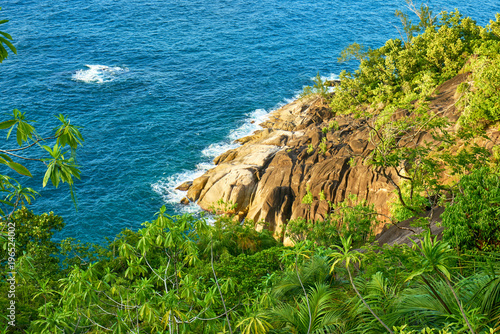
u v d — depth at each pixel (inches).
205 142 2613.2
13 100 2869.1
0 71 3265.3
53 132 2568.9
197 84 3309.5
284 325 432.1
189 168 2378.2
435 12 4940.9
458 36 2689.5
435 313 344.8
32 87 3063.5
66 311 447.8
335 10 5068.9
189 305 509.4
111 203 2091.5
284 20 4724.4
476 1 5324.8
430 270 277.4
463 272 426.6
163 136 2630.4
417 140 1742.1
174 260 474.9
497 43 2299.5
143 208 2090.3
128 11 4805.6
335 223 1600.6
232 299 716.7
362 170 1870.1
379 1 5378.9
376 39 4286.4
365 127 2203.5
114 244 1320.1
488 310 331.6
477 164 1091.3
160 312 454.6
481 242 521.3
